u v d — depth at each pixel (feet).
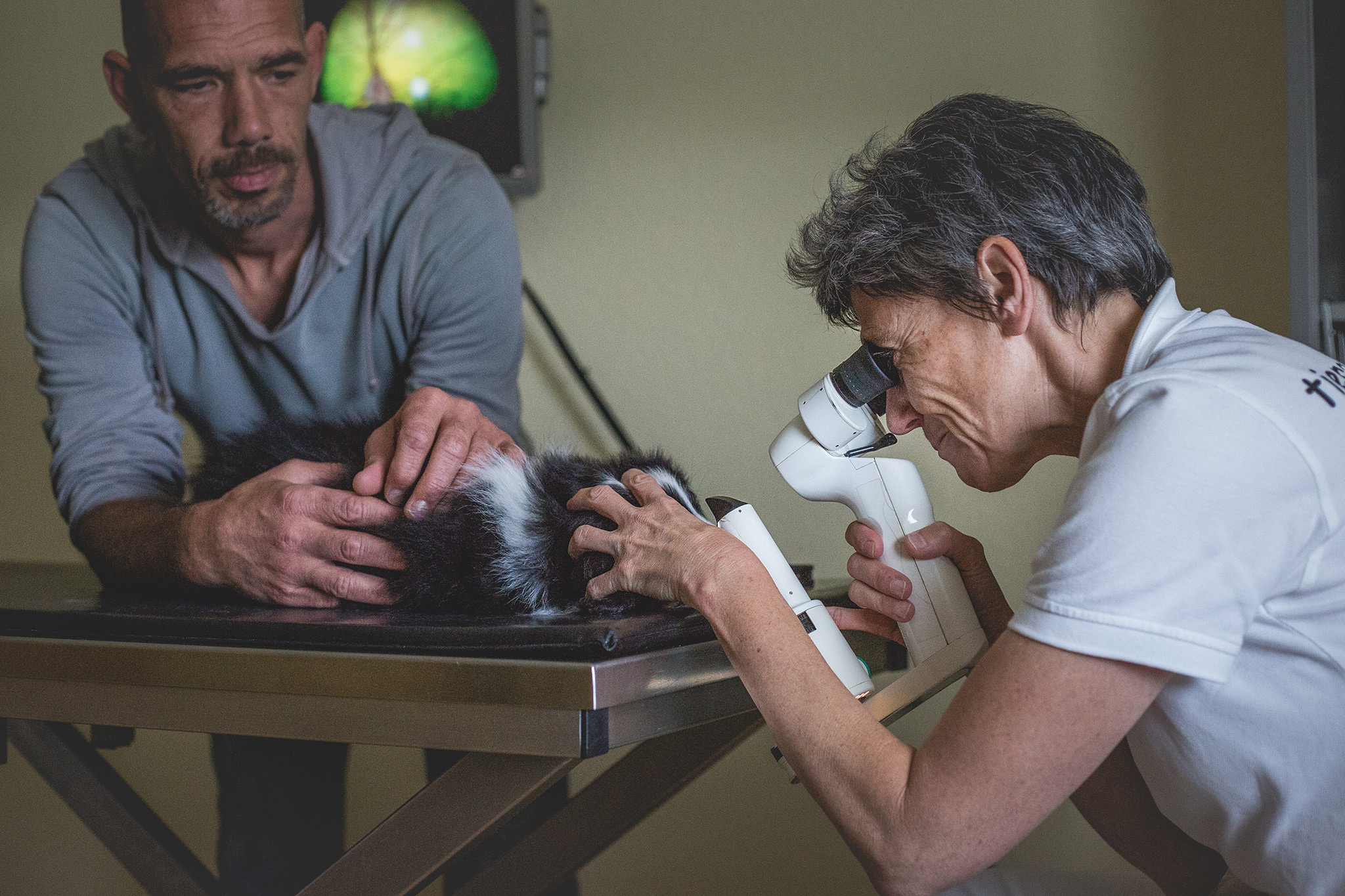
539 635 2.51
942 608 3.21
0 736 4.18
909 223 2.54
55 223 5.09
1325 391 2.21
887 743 2.31
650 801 3.80
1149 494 2.03
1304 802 2.24
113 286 5.16
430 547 3.23
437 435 3.50
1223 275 5.60
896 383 2.90
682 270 6.43
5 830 6.81
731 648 2.49
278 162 4.97
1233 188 5.57
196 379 5.43
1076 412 2.59
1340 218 4.51
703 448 6.43
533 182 6.35
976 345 2.58
